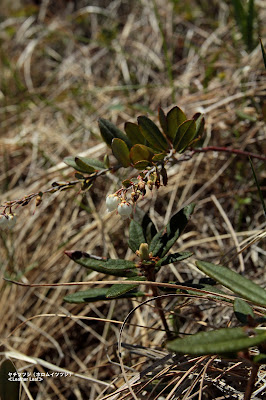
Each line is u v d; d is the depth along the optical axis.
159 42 0.67
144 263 0.32
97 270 0.33
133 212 0.35
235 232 0.46
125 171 0.51
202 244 0.47
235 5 0.50
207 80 0.54
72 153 0.55
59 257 0.48
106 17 0.75
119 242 0.49
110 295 0.31
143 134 0.35
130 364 0.39
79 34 0.75
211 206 0.49
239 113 0.48
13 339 0.45
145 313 0.43
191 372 0.32
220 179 0.49
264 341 0.26
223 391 0.32
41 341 0.45
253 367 0.28
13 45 0.77
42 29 0.76
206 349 0.26
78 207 0.52
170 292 0.34
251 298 0.28
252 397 0.31
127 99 0.60
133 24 0.72
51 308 0.46
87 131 0.58
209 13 0.68
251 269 0.44
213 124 0.51
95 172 0.36
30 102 0.65
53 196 0.52
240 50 0.59
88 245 0.49
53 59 0.74
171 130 0.35
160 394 0.33
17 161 0.58
